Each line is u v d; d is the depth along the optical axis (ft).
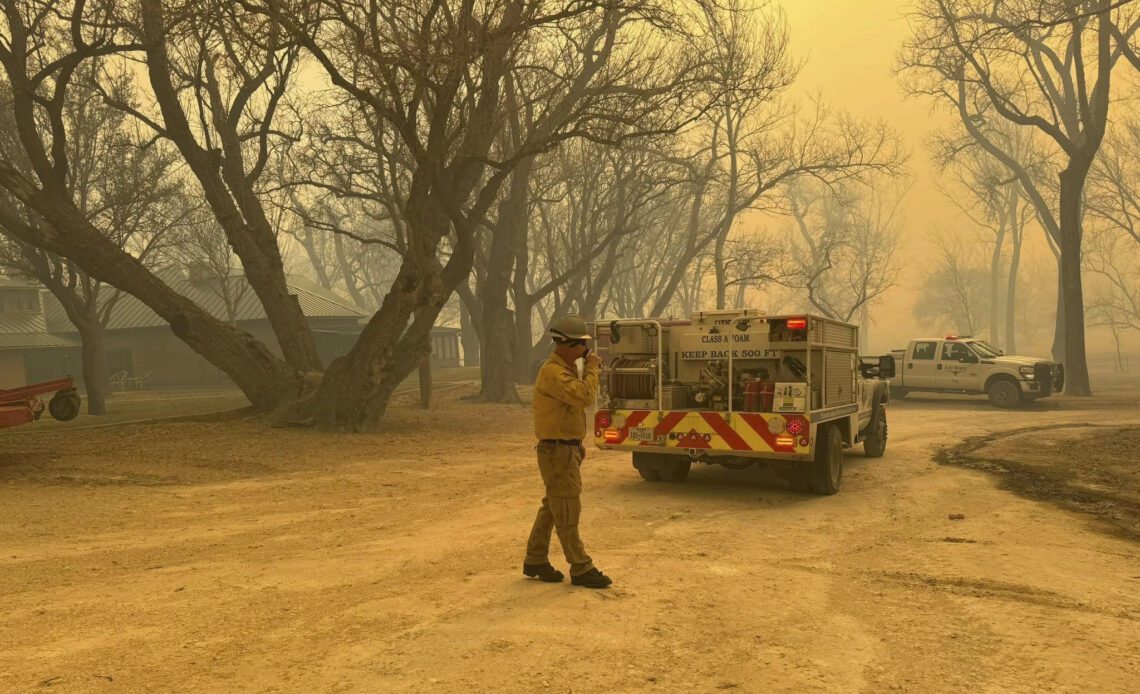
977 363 88.79
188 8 50.85
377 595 18.70
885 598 18.70
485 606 17.61
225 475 39.22
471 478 38.50
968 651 14.99
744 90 72.95
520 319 108.88
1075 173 107.04
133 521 28.60
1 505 31.24
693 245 121.90
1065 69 135.85
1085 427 62.80
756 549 24.16
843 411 36.58
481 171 63.82
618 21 77.10
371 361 56.29
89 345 89.61
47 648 15.15
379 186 81.41
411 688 13.00
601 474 40.37
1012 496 33.68
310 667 13.98
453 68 50.14
